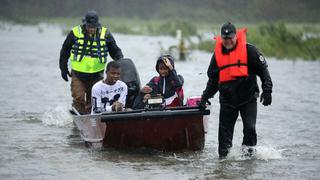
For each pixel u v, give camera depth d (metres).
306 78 61.03
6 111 40.00
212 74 27.27
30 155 27.92
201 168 25.97
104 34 34.62
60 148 29.55
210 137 32.81
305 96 48.25
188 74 61.94
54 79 57.72
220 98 27.38
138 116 27.36
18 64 71.69
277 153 28.55
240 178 24.44
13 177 24.17
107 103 30.48
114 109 29.27
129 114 27.41
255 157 27.78
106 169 25.56
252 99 27.03
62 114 38.97
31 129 34.31
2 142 30.67
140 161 27.08
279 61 83.06
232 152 28.62
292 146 30.56
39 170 25.27
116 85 30.55
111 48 35.06
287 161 27.41
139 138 28.17
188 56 82.00
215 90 27.77
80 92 34.59
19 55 85.00
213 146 30.45
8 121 36.53
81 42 34.34
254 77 26.94
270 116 39.25
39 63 73.69
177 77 30.34
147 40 133.62
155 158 27.70
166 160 27.34
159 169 25.69
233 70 26.33
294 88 53.06
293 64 78.00
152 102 28.52
